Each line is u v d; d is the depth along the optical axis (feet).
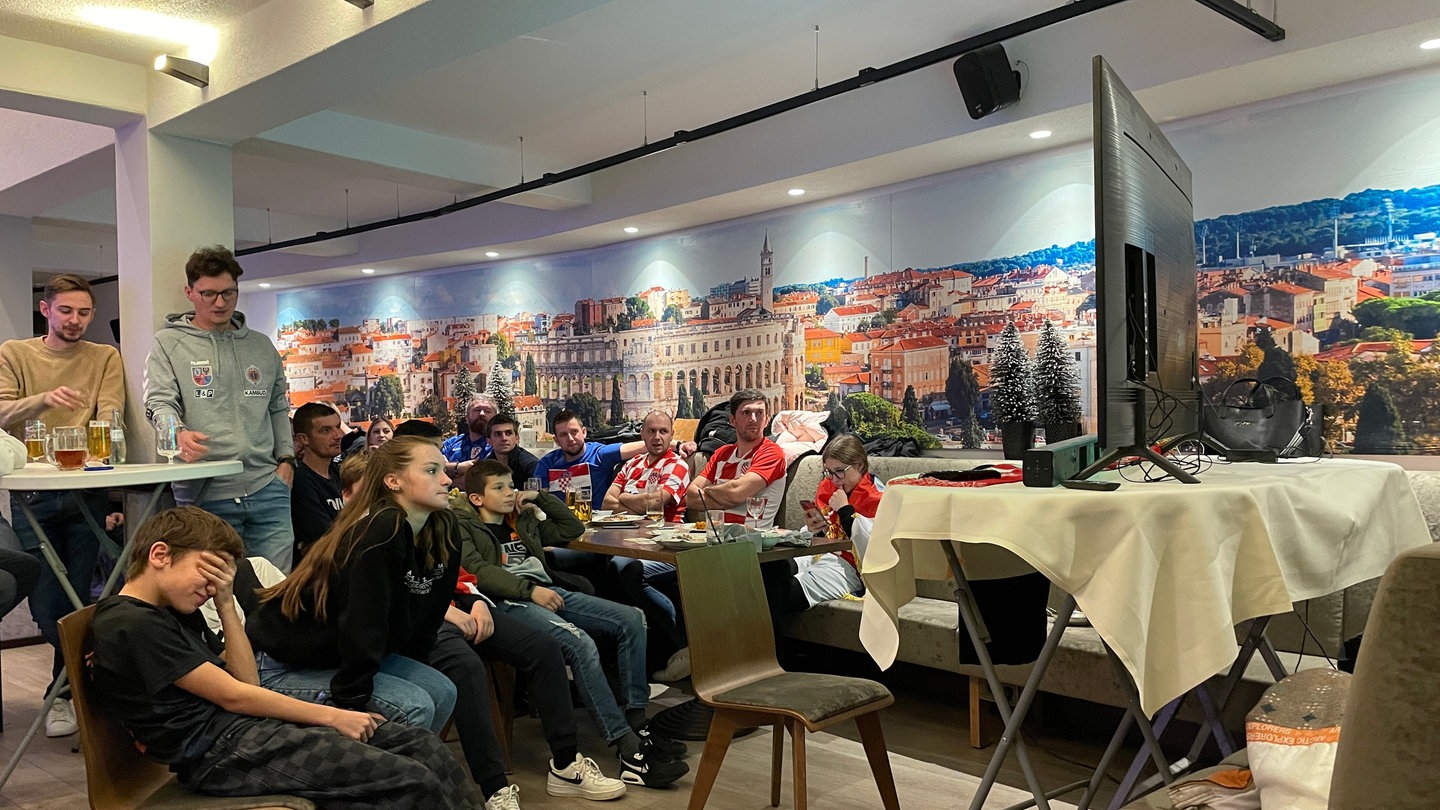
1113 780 11.32
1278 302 17.22
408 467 9.28
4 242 26.08
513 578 12.45
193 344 13.98
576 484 17.97
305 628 9.21
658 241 29.89
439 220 33.40
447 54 13.60
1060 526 6.30
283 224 35.01
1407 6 13.78
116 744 7.48
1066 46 17.67
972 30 18.40
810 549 13.48
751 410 17.37
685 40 18.79
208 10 14.42
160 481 11.41
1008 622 8.84
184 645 7.68
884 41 18.93
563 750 11.34
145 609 7.61
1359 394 16.29
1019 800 10.80
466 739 10.32
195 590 7.88
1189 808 6.74
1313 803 5.93
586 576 16.17
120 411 13.88
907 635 13.74
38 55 15.23
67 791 11.48
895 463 19.33
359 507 9.25
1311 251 16.81
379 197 31.91
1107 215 6.65
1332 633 11.68
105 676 7.30
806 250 25.62
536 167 27.35
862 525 14.43
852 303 24.57
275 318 44.11
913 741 13.16
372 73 14.15
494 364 35.55
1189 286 9.23
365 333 40.32
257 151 22.48
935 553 8.43
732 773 11.98
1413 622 3.83
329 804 7.69
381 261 35.60
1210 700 8.98
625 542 13.79
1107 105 6.76
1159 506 6.20
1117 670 7.37
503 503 13.47
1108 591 6.14
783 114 22.94
